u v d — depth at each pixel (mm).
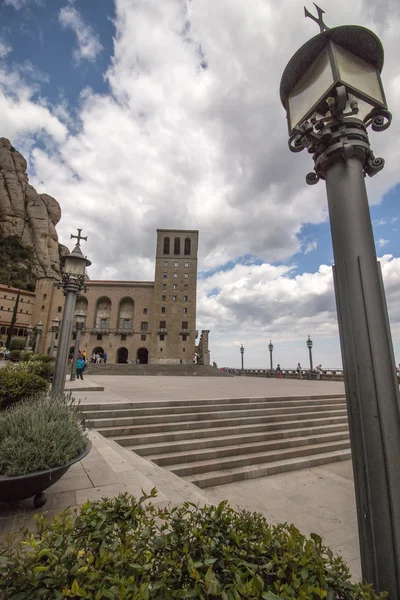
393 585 1352
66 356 7059
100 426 6734
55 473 2836
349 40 1935
